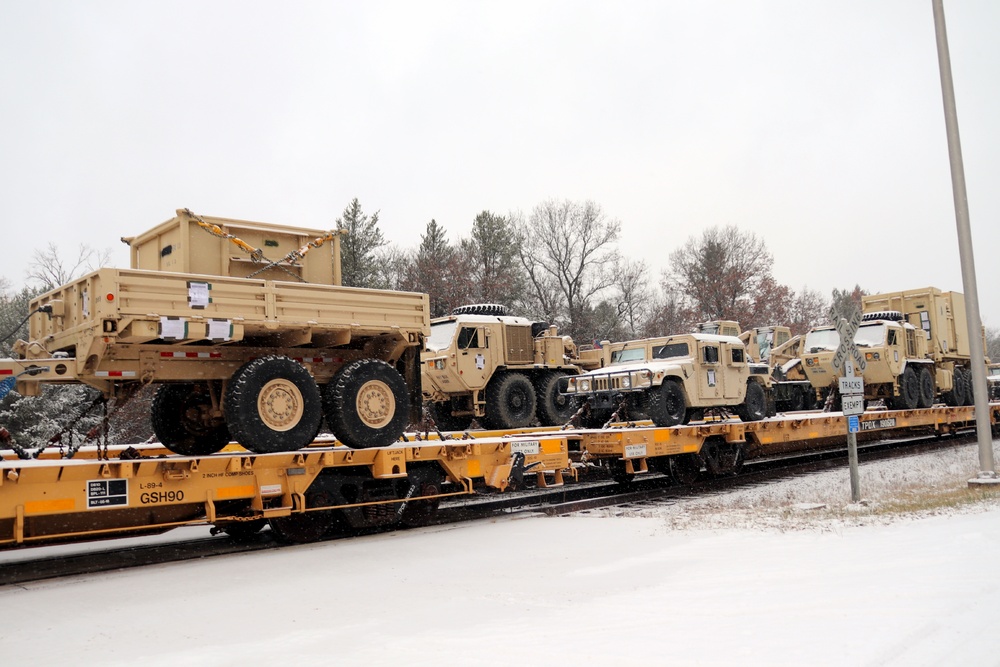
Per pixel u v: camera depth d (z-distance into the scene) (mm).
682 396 14250
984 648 4094
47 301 8758
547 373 18312
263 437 8320
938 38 12164
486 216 38469
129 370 8266
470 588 6438
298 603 6070
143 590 6664
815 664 3930
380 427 9328
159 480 7723
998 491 10336
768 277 44969
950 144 12062
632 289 44094
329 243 9859
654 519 9781
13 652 5031
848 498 10891
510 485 10852
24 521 7293
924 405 19891
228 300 8148
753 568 6512
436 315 35094
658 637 4598
